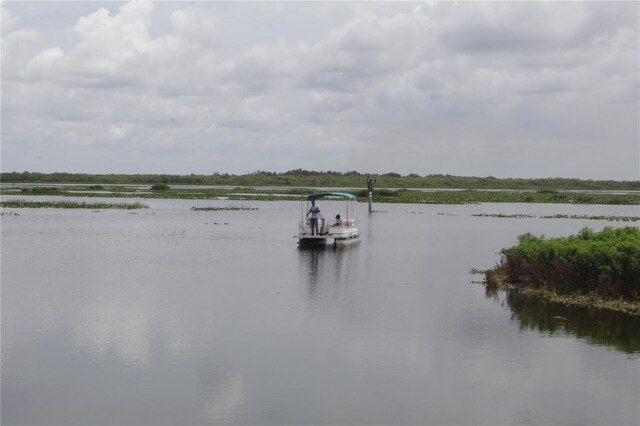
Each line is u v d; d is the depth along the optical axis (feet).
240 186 626.23
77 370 51.19
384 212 256.32
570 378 49.29
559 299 76.07
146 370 51.19
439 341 58.90
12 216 210.18
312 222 133.59
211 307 72.90
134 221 197.16
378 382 48.55
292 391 46.80
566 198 380.78
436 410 43.52
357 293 81.66
